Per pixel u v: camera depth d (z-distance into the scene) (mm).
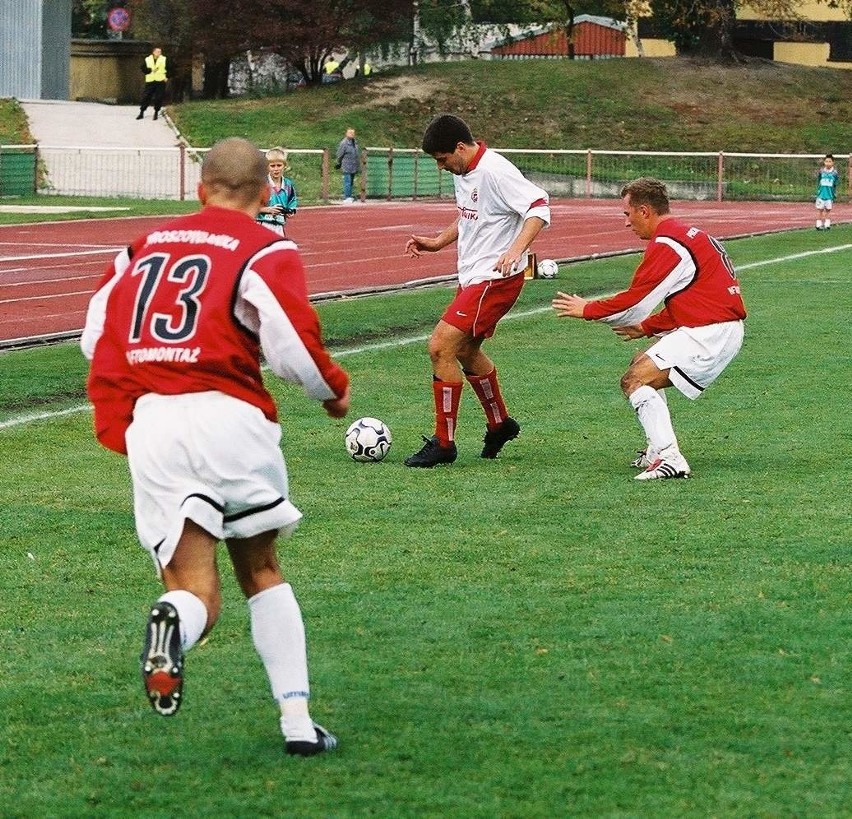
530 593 9094
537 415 15633
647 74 81938
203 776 6312
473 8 89812
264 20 77000
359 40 78500
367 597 9031
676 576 9445
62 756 6570
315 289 28531
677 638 8148
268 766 6410
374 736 6750
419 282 29859
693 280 12438
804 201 66062
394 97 77125
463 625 8438
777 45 93938
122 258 6602
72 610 8898
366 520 11047
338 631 8344
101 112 71062
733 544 10242
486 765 6383
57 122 67875
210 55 78500
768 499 11664
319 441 14297
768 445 13961
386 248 38375
